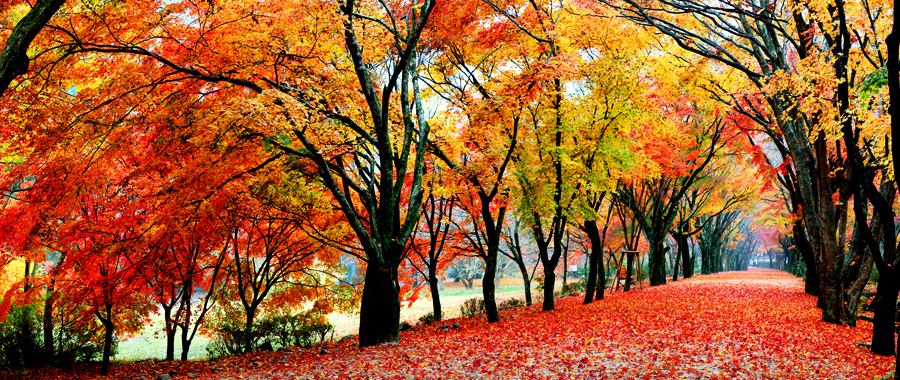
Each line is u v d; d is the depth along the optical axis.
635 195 25.75
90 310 10.91
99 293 10.51
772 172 19.14
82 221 10.12
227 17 8.87
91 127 8.82
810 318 13.23
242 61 9.72
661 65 13.86
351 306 15.61
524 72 12.04
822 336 10.61
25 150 9.76
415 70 12.27
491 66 14.88
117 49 8.32
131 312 12.77
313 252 14.30
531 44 14.19
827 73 9.25
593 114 14.52
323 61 10.58
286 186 11.94
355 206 14.41
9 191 9.21
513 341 10.57
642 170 17.94
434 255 17.50
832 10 9.40
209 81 9.75
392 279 10.98
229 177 9.32
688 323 12.30
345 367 8.48
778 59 11.59
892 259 8.86
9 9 8.02
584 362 8.25
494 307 15.03
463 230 17.53
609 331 11.31
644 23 12.65
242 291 13.43
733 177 27.66
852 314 12.20
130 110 9.09
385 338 10.82
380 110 10.77
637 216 24.83
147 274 10.78
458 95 14.14
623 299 19.64
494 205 17.64
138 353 19.69
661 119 16.22
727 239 49.50
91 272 10.79
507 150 13.78
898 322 12.29
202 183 8.98
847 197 13.02
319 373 8.07
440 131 13.05
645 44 14.60
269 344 14.05
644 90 15.33
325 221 14.05
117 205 10.38
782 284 26.28
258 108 8.30
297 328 16.36
